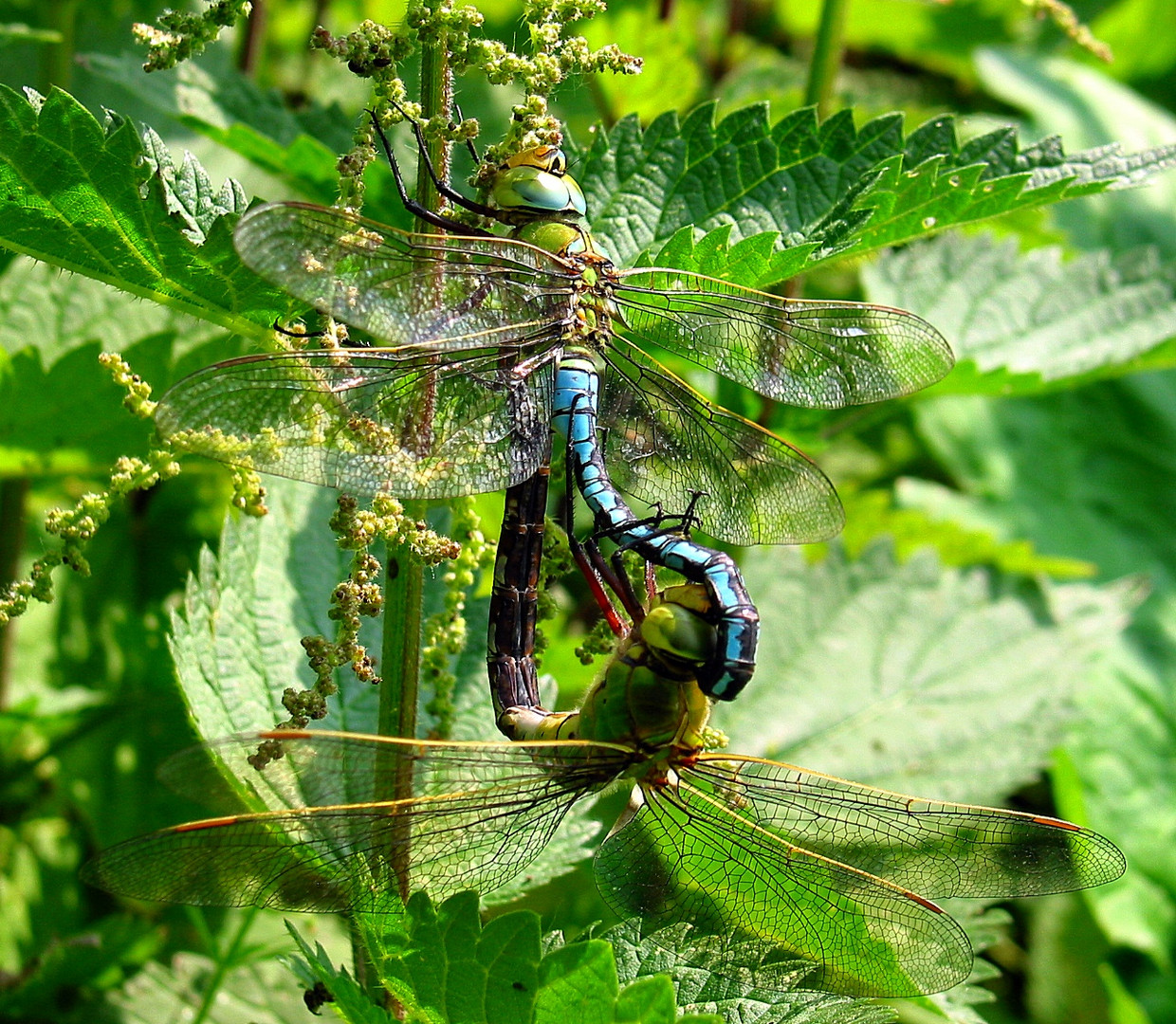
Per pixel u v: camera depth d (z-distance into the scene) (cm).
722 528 74
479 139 91
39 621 83
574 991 71
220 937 81
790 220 76
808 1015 73
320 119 80
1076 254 84
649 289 74
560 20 72
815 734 81
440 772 72
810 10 117
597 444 74
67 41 85
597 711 73
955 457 105
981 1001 77
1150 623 101
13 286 81
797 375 74
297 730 71
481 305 72
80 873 71
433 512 76
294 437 71
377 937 72
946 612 83
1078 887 73
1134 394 110
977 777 81
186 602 74
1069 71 122
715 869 73
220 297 73
